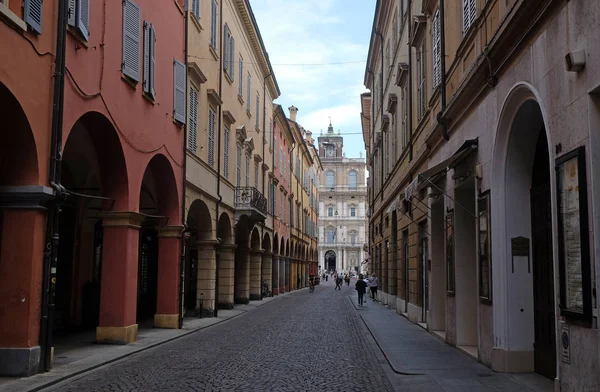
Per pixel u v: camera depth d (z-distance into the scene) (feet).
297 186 181.16
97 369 36.01
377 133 111.65
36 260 32.83
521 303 33.22
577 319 22.27
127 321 47.19
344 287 214.69
